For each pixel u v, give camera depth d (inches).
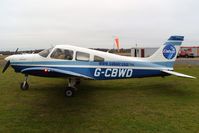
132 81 462.6
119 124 222.4
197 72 596.1
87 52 356.8
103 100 314.0
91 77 346.3
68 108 273.9
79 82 424.2
